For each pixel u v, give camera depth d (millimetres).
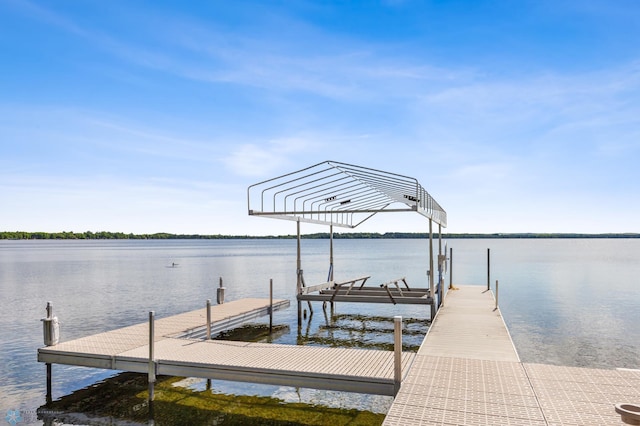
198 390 8508
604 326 15180
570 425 4652
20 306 19359
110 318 16453
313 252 88500
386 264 48094
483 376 6336
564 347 12359
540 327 15016
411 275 34000
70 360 8219
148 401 7875
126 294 23297
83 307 18984
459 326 10375
